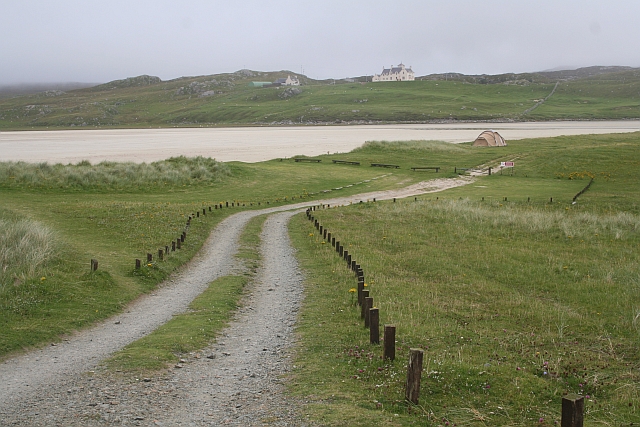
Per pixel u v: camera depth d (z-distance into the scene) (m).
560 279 20.06
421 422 8.04
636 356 12.29
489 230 29.06
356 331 12.81
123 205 33.88
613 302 17.11
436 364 10.54
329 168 59.22
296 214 36.22
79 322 13.92
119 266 19.73
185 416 8.34
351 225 30.77
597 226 29.66
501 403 9.11
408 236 27.50
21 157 76.25
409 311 15.10
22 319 13.57
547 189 45.81
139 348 11.67
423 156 66.94
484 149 72.38
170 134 149.38
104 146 100.19
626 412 9.16
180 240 24.36
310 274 20.22
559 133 116.75
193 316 14.62
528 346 12.81
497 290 18.48
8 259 17.72
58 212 30.55
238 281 18.97
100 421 8.11
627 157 57.16
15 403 8.85
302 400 8.88
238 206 38.94
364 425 7.77
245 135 136.88
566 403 7.31
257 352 11.77
